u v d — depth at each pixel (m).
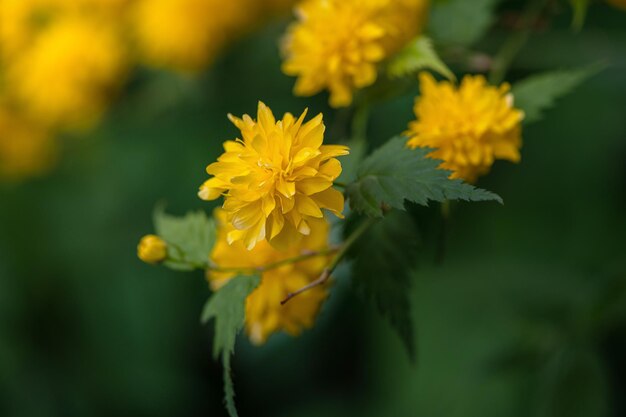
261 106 0.45
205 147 0.71
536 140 0.68
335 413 0.72
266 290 0.50
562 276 0.65
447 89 0.50
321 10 0.51
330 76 0.52
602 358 0.63
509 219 0.68
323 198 0.45
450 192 0.44
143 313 0.74
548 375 0.61
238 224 0.45
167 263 0.49
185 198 0.72
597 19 0.64
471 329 0.67
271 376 0.74
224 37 0.69
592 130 0.67
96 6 0.73
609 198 0.67
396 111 0.63
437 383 0.67
